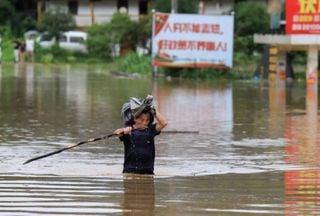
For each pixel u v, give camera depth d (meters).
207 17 78.56
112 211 17.91
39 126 36.22
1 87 61.53
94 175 22.64
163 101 50.59
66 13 122.44
